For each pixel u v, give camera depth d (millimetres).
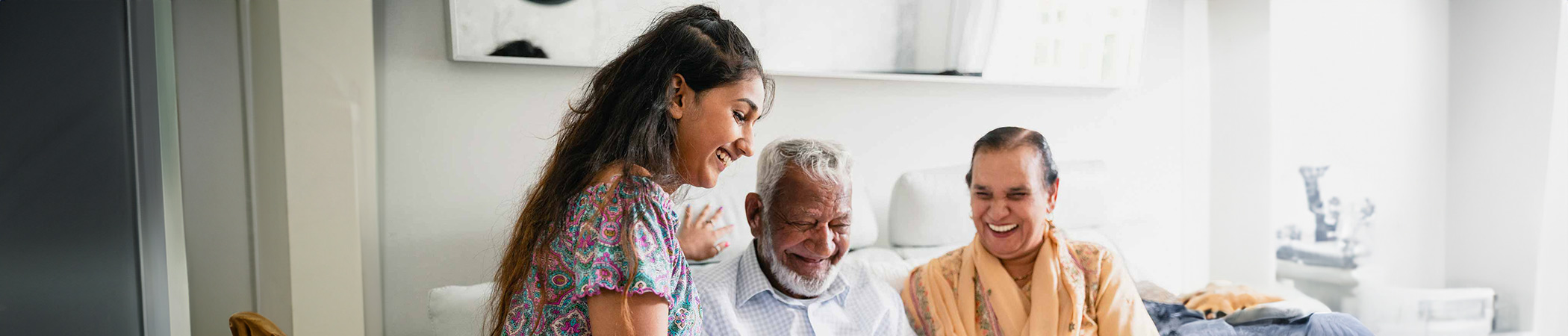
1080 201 2088
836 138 1942
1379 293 2422
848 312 1905
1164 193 2201
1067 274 2010
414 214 1760
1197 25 2230
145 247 1646
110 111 1608
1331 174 2363
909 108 1992
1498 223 2488
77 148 1593
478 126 1775
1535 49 2389
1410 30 2434
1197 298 2195
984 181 2016
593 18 1802
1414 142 2461
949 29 2014
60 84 1579
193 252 1674
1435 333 2443
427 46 1745
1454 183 2504
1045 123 2096
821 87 1933
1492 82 2469
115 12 1604
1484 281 2510
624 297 923
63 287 1591
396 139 1740
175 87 1647
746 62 1179
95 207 1605
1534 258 2430
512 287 1138
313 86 1673
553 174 1088
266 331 1021
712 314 1799
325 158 1689
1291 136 2314
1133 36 2150
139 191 1632
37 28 1558
